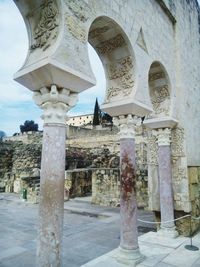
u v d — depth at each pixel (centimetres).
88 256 729
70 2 450
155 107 905
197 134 1077
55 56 401
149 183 934
